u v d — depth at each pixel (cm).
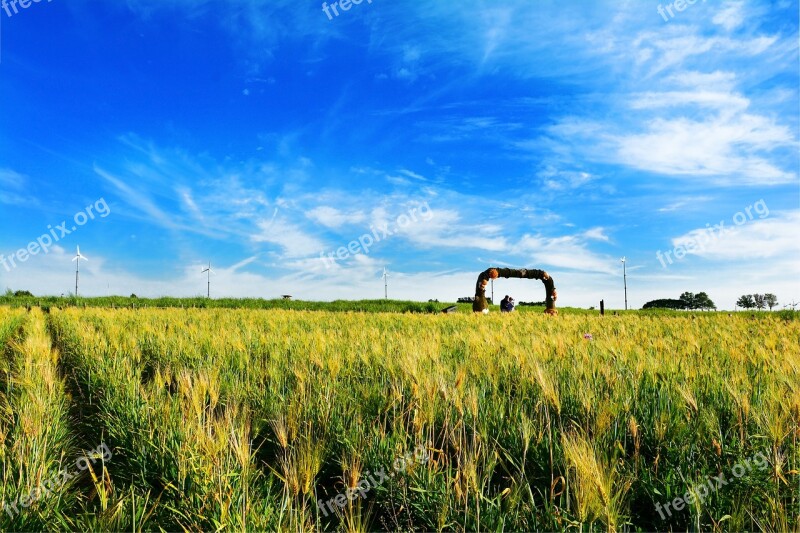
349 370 628
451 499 313
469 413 420
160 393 509
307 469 309
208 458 323
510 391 533
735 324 1437
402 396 475
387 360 630
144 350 926
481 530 292
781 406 388
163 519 319
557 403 408
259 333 1080
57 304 2831
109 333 1070
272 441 421
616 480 328
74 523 315
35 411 462
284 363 699
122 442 441
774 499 307
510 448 390
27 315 2030
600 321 1634
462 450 354
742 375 529
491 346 754
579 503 273
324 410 455
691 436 382
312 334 1008
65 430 483
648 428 403
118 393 553
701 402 446
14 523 301
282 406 484
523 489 330
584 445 309
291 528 274
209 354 791
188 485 331
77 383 696
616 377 515
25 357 771
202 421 396
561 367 585
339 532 301
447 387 439
